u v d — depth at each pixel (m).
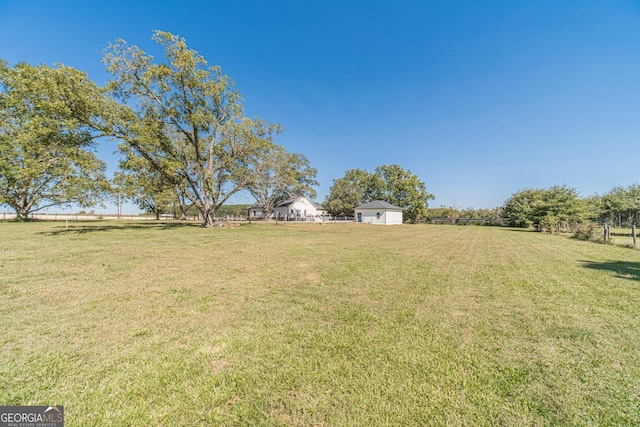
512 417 1.71
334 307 3.74
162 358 2.37
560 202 20.56
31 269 5.76
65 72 13.37
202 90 17.53
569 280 5.34
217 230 17.53
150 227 19.17
